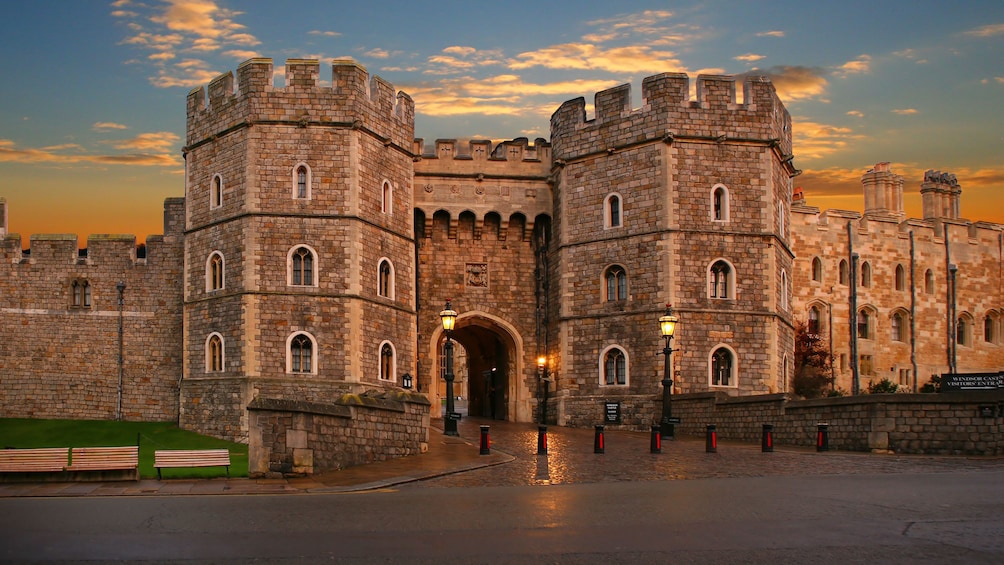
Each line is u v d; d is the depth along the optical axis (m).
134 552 14.59
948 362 60.31
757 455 29.02
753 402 34.69
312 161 40.28
